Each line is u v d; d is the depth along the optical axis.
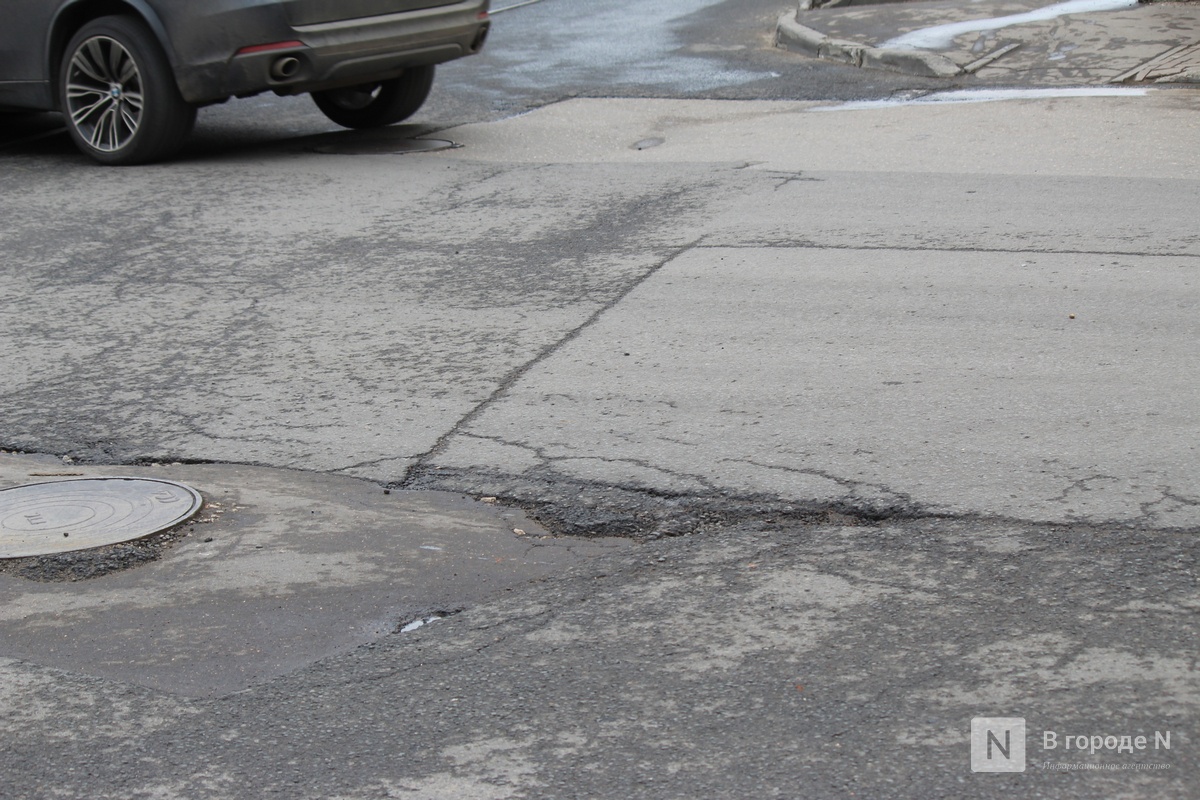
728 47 14.45
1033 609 3.74
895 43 13.18
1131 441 4.81
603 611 3.90
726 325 6.31
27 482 5.09
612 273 7.21
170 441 5.42
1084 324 6.04
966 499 4.45
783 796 3.00
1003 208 8.02
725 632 3.73
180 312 7.00
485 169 9.84
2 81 10.89
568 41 15.35
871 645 3.61
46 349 6.56
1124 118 10.25
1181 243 7.12
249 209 8.98
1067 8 14.02
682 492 4.67
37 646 3.90
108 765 3.28
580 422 5.30
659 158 9.97
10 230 8.72
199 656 3.80
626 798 3.03
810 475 4.71
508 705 3.44
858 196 8.51
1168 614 3.67
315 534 4.54
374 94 11.75
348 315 6.80
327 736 3.35
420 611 4.00
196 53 9.95
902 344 5.93
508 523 4.57
